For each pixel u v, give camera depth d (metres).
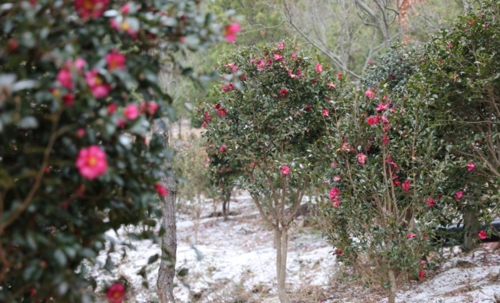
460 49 4.55
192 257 7.25
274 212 5.27
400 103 4.36
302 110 4.85
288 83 4.89
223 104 4.92
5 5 1.65
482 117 4.92
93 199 1.92
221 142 4.96
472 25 4.51
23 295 2.05
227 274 6.84
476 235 5.61
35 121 1.57
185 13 1.90
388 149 4.12
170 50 2.04
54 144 1.81
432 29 11.54
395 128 4.11
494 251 6.04
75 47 1.59
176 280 6.64
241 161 5.09
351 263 4.25
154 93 1.93
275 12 10.62
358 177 4.12
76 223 1.83
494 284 4.80
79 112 1.66
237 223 11.38
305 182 5.11
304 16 11.65
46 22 1.62
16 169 1.78
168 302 4.29
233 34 1.92
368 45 13.22
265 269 6.97
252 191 5.08
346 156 4.11
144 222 2.16
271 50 4.88
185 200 10.38
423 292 5.14
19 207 1.58
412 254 3.92
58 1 1.67
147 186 1.98
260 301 6.07
